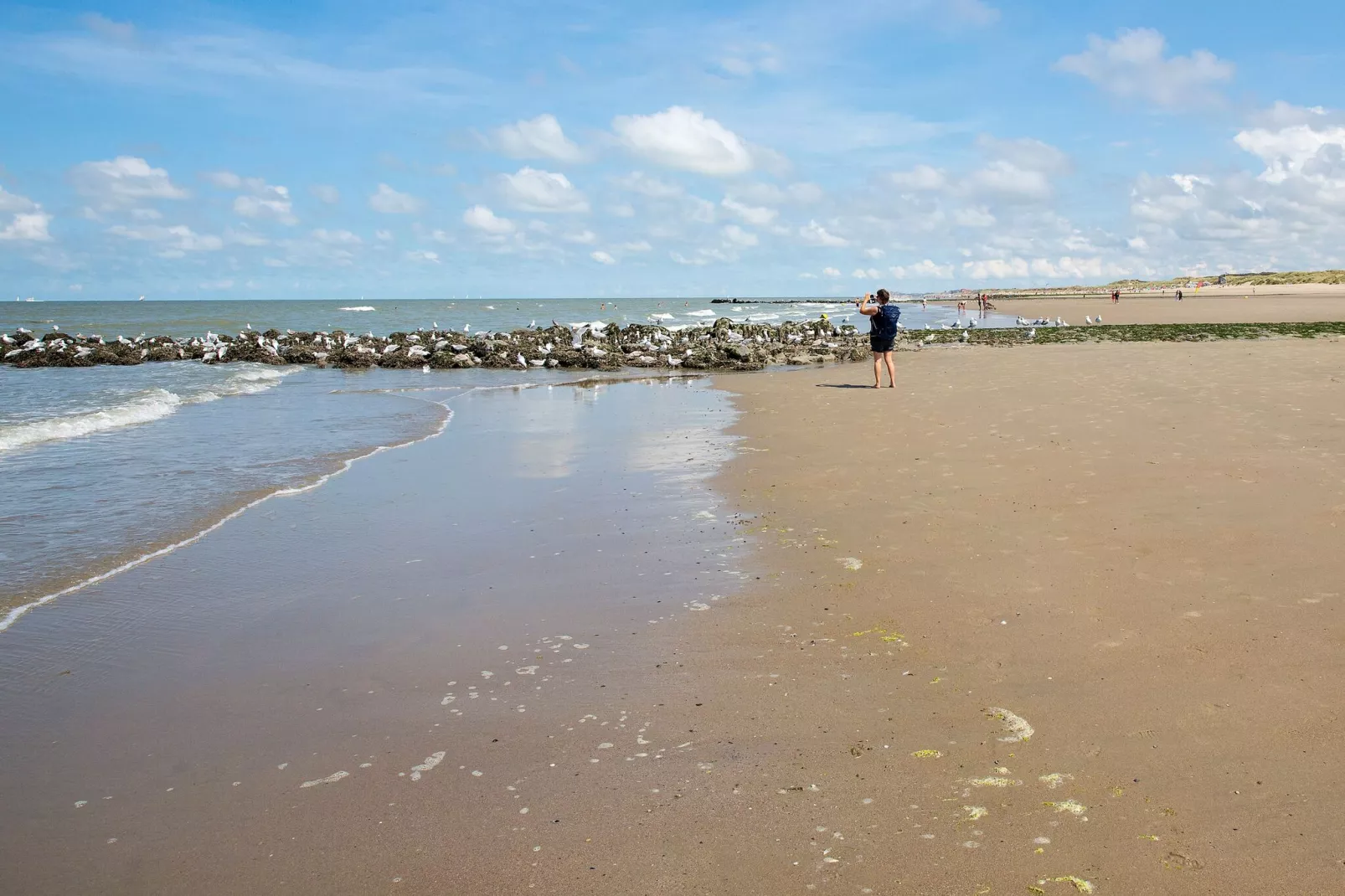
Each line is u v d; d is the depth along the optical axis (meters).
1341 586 6.32
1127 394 16.09
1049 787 4.14
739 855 3.76
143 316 85.12
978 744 4.55
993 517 8.55
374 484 11.09
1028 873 3.56
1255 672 5.14
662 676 5.53
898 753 4.51
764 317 80.69
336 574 7.64
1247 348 26.16
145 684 5.60
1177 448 11.03
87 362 30.70
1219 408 13.95
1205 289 124.81
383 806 4.22
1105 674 5.22
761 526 8.72
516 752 4.69
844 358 30.09
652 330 41.34
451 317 85.25
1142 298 95.19
